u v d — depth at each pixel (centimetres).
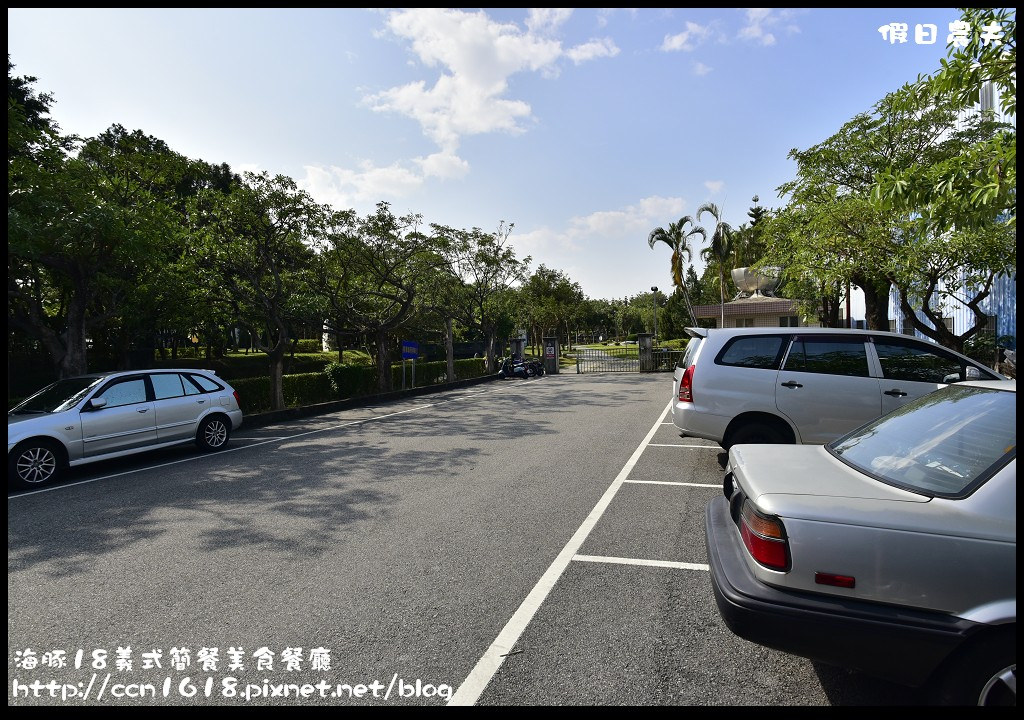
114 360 1875
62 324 1471
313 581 390
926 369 590
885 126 1127
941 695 210
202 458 852
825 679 271
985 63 441
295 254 1480
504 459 781
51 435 700
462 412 1347
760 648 298
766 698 258
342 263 1730
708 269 4019
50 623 339
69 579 401
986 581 206
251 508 570
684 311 4934
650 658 290
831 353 615
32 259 911
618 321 7675
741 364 635
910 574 214
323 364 2814
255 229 1323
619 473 685
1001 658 202
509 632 318
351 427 1146
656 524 496
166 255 1157
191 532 500
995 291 1248
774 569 232
